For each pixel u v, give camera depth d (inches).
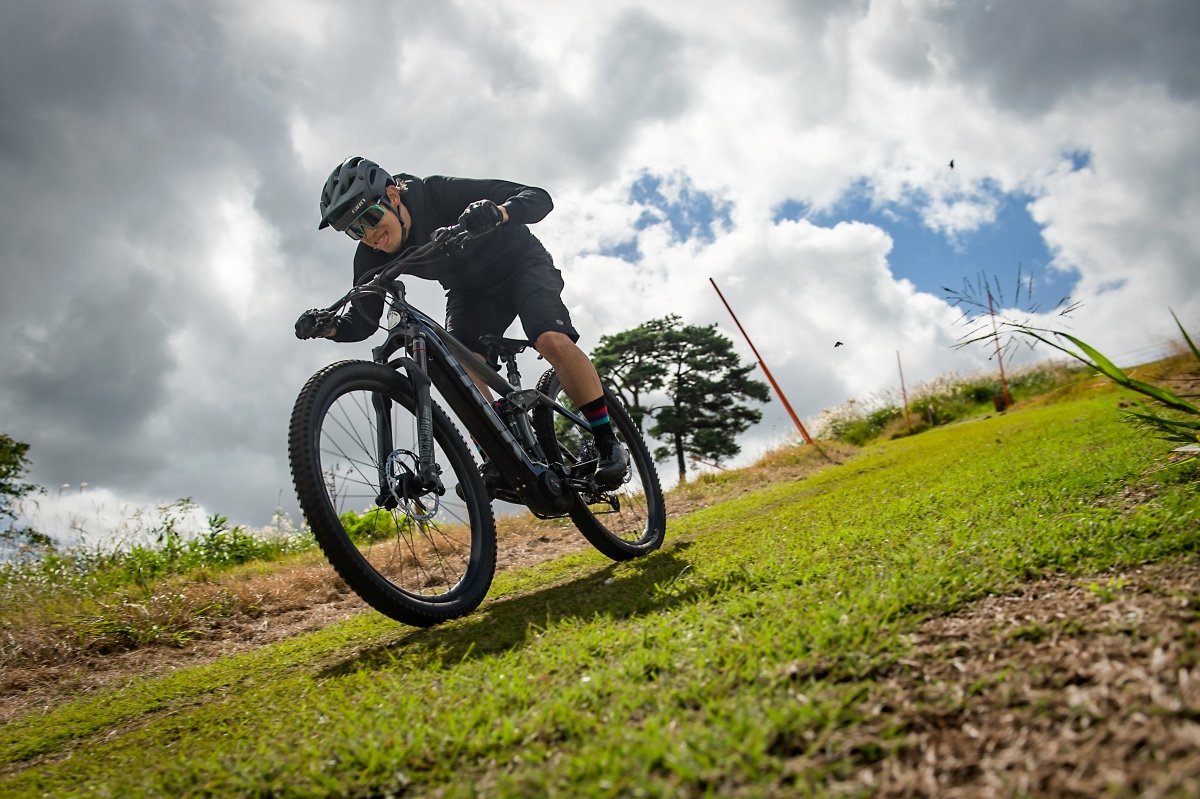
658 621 67.9
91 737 78.3
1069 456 130.6
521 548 224.2
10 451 860.6
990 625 49.6
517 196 117.4
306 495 89.3
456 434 113.0
